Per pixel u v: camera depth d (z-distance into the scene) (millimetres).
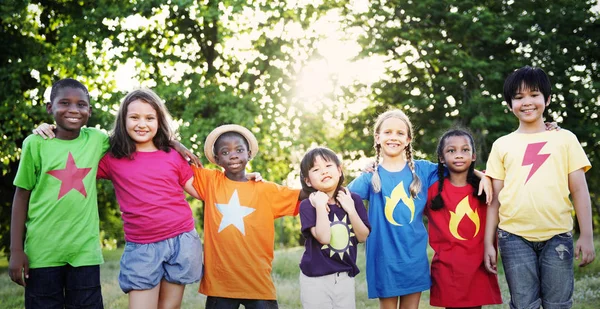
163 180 4117
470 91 17203
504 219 4047
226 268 4156
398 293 4242
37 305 3852
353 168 17500
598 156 18812
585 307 5555
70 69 12961
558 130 4035
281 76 14766
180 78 14039
